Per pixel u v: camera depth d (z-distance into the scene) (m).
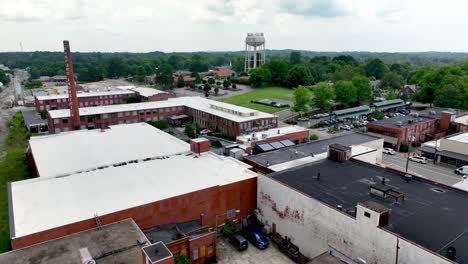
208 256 33.81
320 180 38.75
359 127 94.44
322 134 87.00
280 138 63.69
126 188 37.75
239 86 188.25
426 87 123.69
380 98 144.12
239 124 81.75
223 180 40.28
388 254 26.56
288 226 36.75
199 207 37.47
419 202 32.78
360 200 33.38
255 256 34.88
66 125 87.38
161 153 51.00
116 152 51.44
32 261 26.09
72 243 28.53
